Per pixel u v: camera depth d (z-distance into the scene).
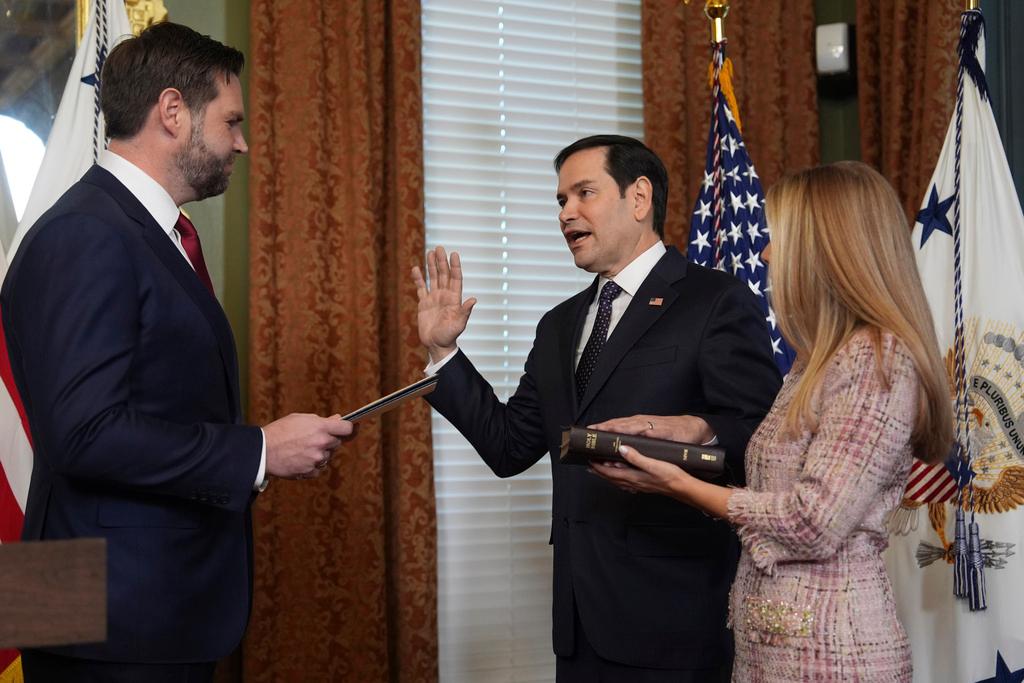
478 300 3.70
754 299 2.46
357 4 3.39
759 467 1.78
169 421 1.85
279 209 3.31
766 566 1.66
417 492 3.31
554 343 2.62
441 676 3.53
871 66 3.92
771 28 3.96
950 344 3.18
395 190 3.44
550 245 3.82
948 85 3.63
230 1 3.38
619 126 3.95
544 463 3.71
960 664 3.06
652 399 2.35
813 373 1.71
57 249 1.76
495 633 3.60
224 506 1.80
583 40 3.92
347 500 3.27
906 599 3.18
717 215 3.45
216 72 2.01
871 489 1.61
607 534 2.32
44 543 1.06
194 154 1.98
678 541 2.29
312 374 3.28
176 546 1.83
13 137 3.13
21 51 3.15
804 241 1.77
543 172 3.82
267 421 3.19
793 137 3.99
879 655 1.62
